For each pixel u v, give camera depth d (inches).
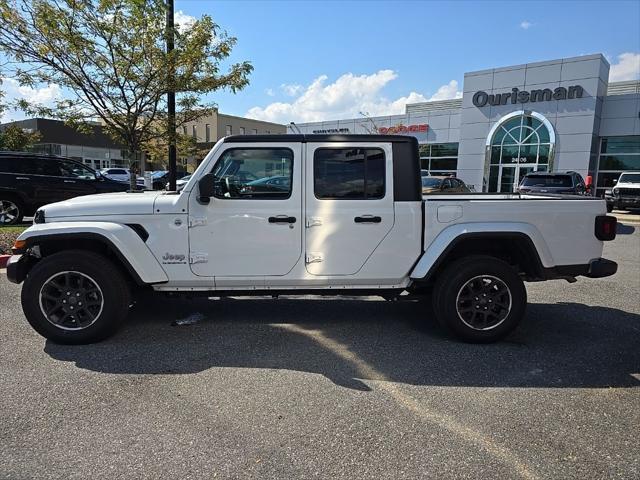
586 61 962.7
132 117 353.1
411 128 1315.2
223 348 174.9
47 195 472.1
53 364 158.4
